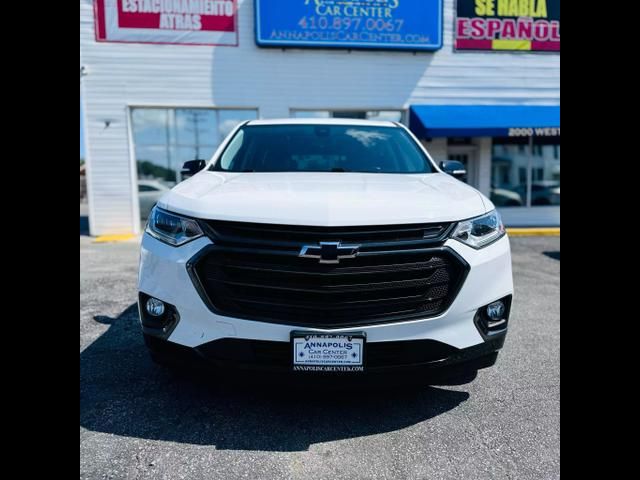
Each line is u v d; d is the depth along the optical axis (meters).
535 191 10.86
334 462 1.86
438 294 2.01
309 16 9.16
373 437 2.04
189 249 1.97
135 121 9.27
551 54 10.15
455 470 1.82
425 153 3.30
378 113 9.88
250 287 1.95
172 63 9.09
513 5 9.91
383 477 1.77
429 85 9.87
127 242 8.51
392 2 9.38
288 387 1.97
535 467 1.85
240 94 9.33
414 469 1.83
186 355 2.00
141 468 1.80
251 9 9.15
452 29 9.81
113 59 8.92
